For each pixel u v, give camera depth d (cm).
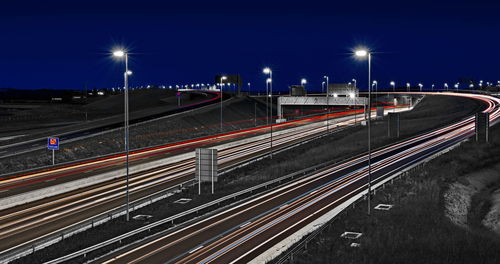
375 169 6650
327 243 3447
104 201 4997
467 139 8800
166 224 4019
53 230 3959
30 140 8619
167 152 8088
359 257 3166
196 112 13025
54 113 15225
